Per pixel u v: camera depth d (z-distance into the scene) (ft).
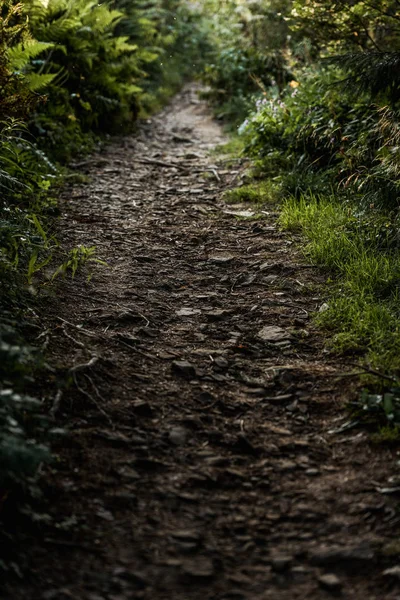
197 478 10.39
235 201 23.66
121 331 14.47
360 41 25.71
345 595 8.35
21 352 10.90
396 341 13.61
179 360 13.57
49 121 27.94
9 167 21.08
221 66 44.39
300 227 20.59
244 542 9.23
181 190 25.03
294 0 25.35
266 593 8.39
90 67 33.22
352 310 15.02
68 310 14.99
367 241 18.30
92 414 11.55
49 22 32.17
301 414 12.07
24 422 10.57
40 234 18.45
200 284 17.22
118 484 10.12
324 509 9.84
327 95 25.26
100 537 9.12
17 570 8.27
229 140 34.96
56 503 9.57
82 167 27.35
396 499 9.91
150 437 11.21
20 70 25.20
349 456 10.96
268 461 10.88
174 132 37.88
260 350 14.16
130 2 47.47
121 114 36.81
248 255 18.89
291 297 16.42
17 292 14.47
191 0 70.85
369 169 21.11
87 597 8.13
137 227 20.83
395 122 20.70
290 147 26.30
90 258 17.95
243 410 12.15
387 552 8.93
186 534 9.27
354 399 12.25
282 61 39.75
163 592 8.33
